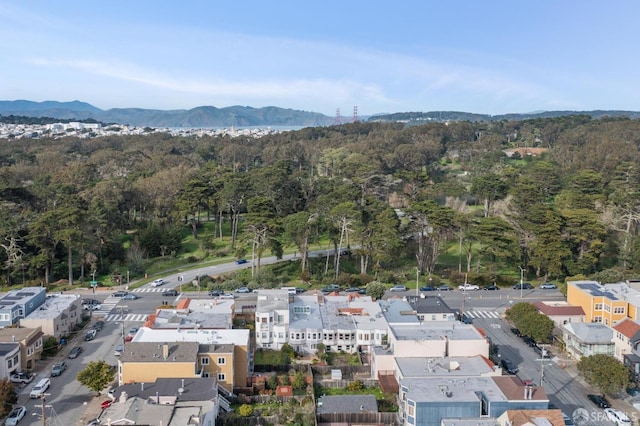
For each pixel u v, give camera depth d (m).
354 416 63.00
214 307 89.00
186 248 141.12
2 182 145.12
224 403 64.56
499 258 129.38
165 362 65.75
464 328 77.75
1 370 70.56
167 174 160.62
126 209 150.75
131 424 51.84
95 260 119.19
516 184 155.00
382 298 106.19
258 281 114.88
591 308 91.12
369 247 122.69
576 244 125.69
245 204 146.38
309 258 132.50
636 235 131.88
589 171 162.25
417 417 58.25
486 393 60.44
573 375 75.69
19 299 89.44
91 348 83.94
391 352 73.62
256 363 79.19
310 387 70.88
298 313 90.31
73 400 67.31
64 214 115.56
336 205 129.12
